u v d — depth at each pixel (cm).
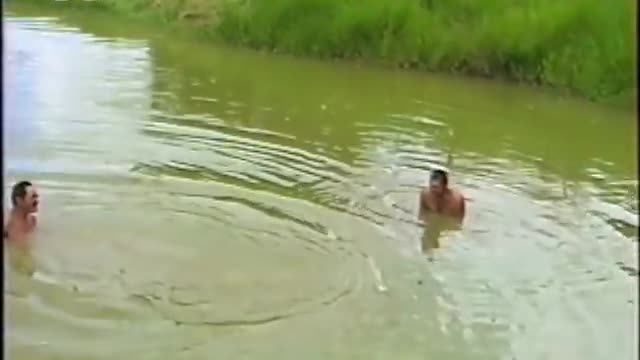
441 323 1071
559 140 1934
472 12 2780
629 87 2312
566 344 1036
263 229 1322
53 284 1110
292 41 2883
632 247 1330
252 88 2344
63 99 2019
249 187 1505
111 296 1089
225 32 3025
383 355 994
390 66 2738
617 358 1005
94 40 2881
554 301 1145
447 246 1312
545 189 1591
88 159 1590
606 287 1191
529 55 2536
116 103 2028
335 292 1134
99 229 1275
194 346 990
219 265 1187
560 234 1375
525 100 2327
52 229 1264
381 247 1291
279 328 1040
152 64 2556
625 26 2439
